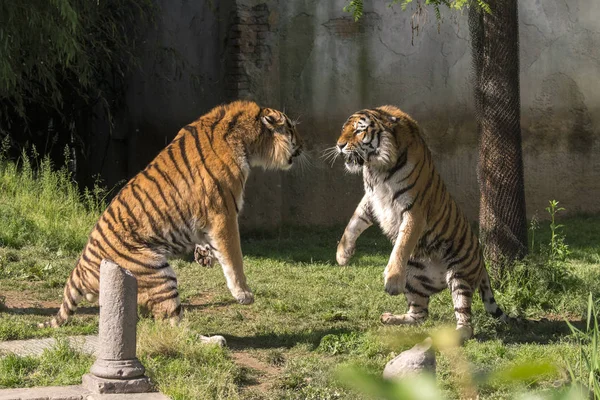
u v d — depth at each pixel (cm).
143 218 841
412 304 975
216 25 1833
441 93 1938
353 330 935
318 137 1894
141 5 1972
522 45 1959
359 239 1759
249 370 767
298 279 1287
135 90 2048
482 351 830
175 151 866
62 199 1530
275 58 1814
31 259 1244
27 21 1554
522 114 1964
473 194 1948
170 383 673
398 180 880
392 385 210
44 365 708
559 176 1984
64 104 2061
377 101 1923
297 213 1881
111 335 647
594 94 1988
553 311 1101
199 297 1130
